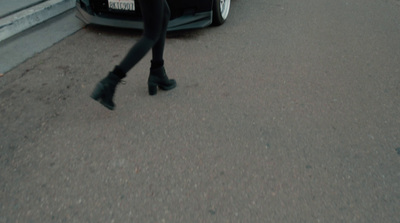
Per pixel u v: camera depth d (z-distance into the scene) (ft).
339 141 8.30
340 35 14.78
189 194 6.71
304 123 8.89
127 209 6.35
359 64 12.20
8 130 8.27
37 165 7.28
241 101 9.71
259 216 6.30
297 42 13.83
